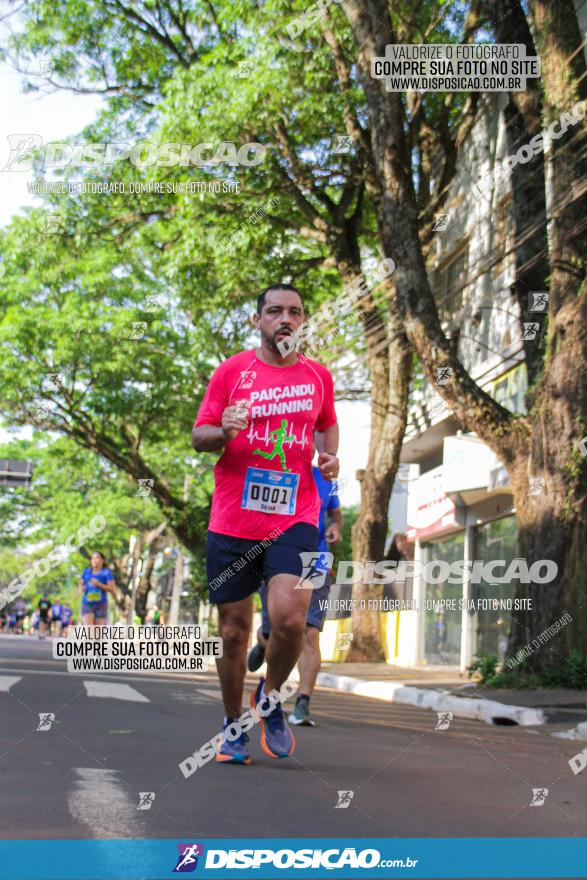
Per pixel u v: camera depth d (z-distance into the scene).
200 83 17.28
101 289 27.50
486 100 19.39
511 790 4.99
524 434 12.48
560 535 11.83
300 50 16.66
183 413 28.70
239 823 3.68
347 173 18.89
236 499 4.88
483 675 12.25
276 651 4.92
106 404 28.09
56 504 47.69
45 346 27.50
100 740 5.94
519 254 13.65
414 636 24.38
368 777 5.03
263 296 5.00
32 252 26.17
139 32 20.55
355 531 20.80
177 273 20.03
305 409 4.94
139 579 47.34
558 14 12.12
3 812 3.65
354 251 19.89
